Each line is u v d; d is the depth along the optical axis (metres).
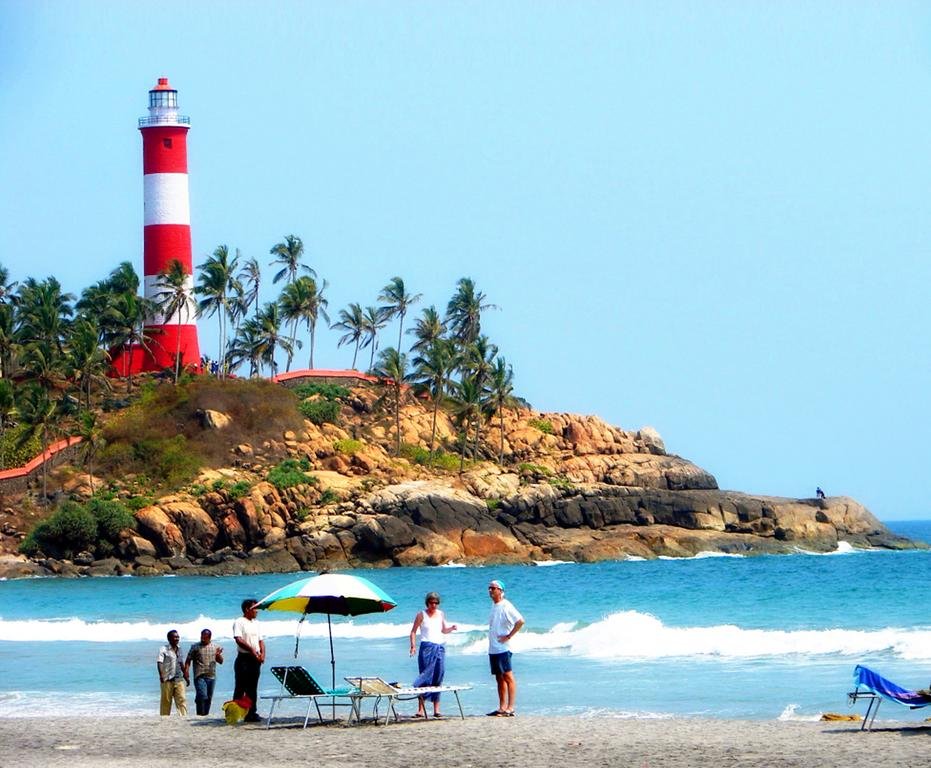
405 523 191.00
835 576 152.75
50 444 197.75
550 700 58.22
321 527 186.25
